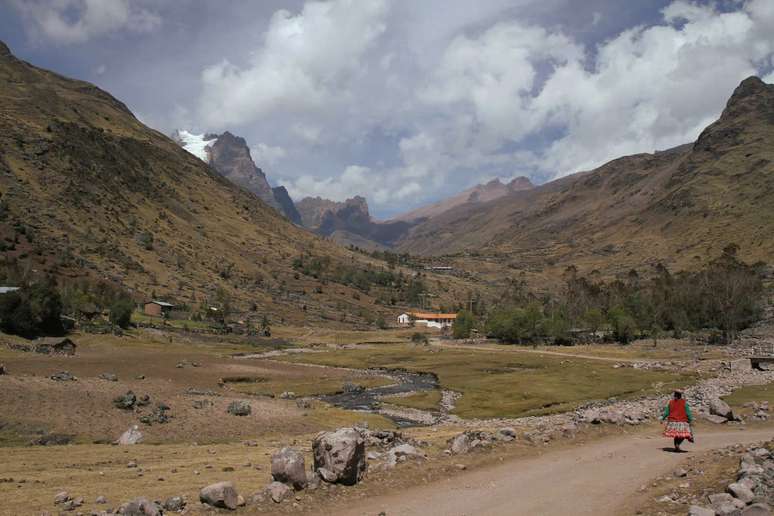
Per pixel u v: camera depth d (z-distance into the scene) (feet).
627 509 62.23
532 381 319.47
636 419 125.59
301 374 392.88
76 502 72.74
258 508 67.51
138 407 193.47
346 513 66.08
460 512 64.54
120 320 566.77
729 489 61.52
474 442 99.96
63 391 198.08
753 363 304.71
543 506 65.46
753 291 594.65
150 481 89.51
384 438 112.78
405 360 499.10
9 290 469.57
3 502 74.38
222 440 167.32
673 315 612.29
